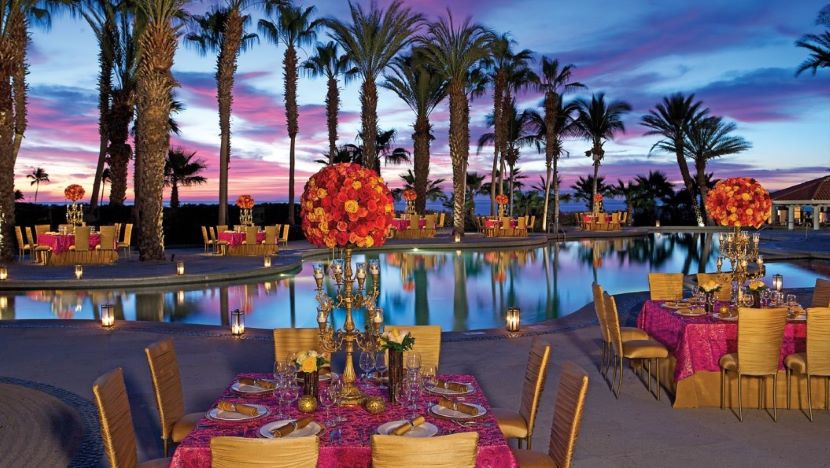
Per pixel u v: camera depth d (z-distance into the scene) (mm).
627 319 9523
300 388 3715
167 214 26125
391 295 13102
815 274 16266
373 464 2523
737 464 4309
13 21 16078
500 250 23391
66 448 4629
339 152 35875
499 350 7578
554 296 13023
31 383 6223
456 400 3527
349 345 3670
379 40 25906
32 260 17609
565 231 34219
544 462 3383
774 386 5277
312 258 20375
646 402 5680
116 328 8898
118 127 23078
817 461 4367
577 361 7094
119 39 22641
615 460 4375
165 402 3895
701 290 6141
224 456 2523
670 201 42875
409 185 39969
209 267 15969
